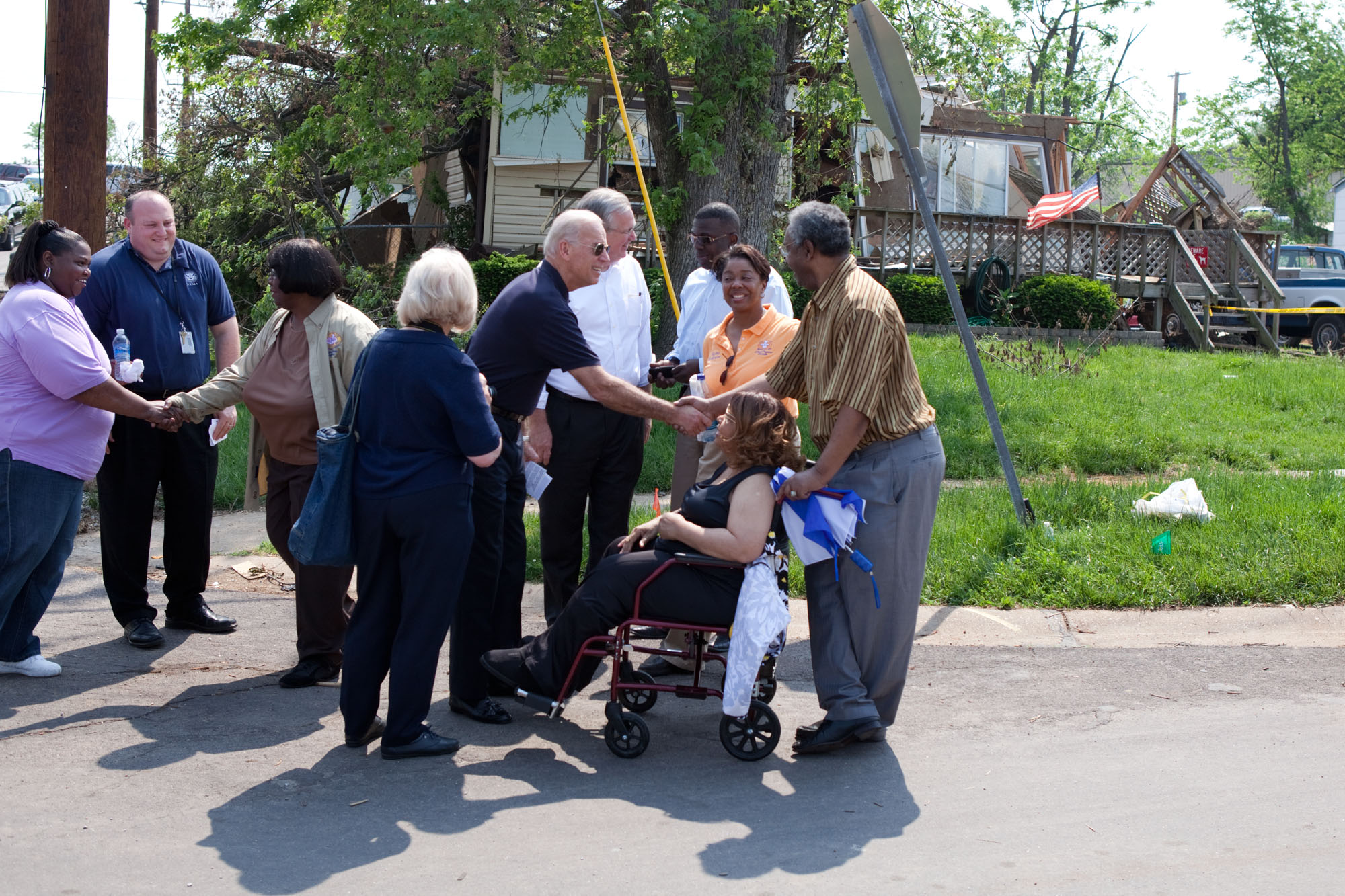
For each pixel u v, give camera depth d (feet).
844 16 38.96
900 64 20.16
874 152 61.36
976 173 68.54
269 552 23.26
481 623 14.62
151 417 15.79
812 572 13.74
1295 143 153.99
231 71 49.16
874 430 13.29
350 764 13.17
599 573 13.84
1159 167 62.80
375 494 12.99
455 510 13.04
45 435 15.30
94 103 27.30
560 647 13.96
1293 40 150.00
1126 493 23.66
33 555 15.34
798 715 14.99
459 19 35.24
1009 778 12.72
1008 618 18.42
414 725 13.32
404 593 13.17
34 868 10.43
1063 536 21.09
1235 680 15.74
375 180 39.22
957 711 14.84
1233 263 59.36
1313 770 12.76
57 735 13.80
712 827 11.52
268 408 15.64
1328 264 73.51
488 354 14.52
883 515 13.28
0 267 66.39
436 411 12.85
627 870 10.57
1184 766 12.97
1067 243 56.90
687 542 13.32
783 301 17.08
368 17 37.37
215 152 56.29
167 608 18.74
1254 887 10.17
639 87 39.70
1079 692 15.44
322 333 15.55
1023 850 10.96
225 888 10.15
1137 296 58.39
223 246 50.78
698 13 35.96
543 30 39.27
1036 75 109.19
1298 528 20.84
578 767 13.21
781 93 40.73
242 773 12.81
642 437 17.66
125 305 17.15
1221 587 18.81
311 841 11.14
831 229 13.12
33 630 16.56
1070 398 35.86
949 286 21.62
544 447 16.80
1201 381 39.63
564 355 14.35
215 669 16.53
